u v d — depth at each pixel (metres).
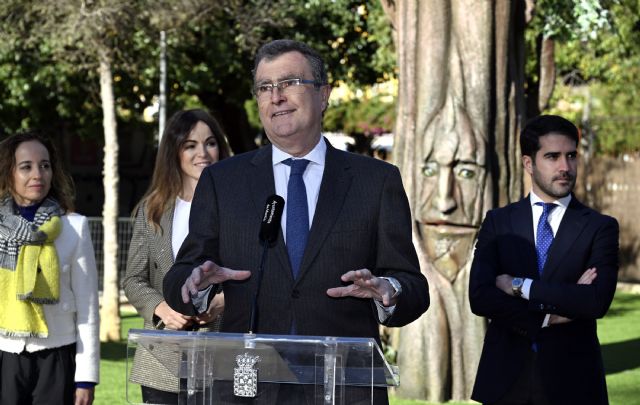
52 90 18.94
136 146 31.19
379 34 18.31
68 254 5.28
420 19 8.75
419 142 8.71
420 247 8.70
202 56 19.02
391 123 23.69
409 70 8.84
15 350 5.10
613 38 18.88
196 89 19.42
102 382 9.52
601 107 24.88
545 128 4.90
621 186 20.56
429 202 8.62
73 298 5.30
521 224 5.00
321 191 3.76
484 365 4.94
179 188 5.43
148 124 22.30
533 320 4.78
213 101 21.81
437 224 8.64
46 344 5.17
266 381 3.24
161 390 4.44
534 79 18.14
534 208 5.01
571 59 21.34
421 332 8.62
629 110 24.36
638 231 20.42
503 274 4.93
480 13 8.57
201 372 3.28
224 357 3.25
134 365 4.49
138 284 5.34
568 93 23.70
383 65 19.62
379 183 3.79
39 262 5.16
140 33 14.48
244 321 3.71
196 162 5.43
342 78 20.25
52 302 5.14
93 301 5.34
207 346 3.25
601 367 4.86
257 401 3.24
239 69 19.08
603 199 20.75
